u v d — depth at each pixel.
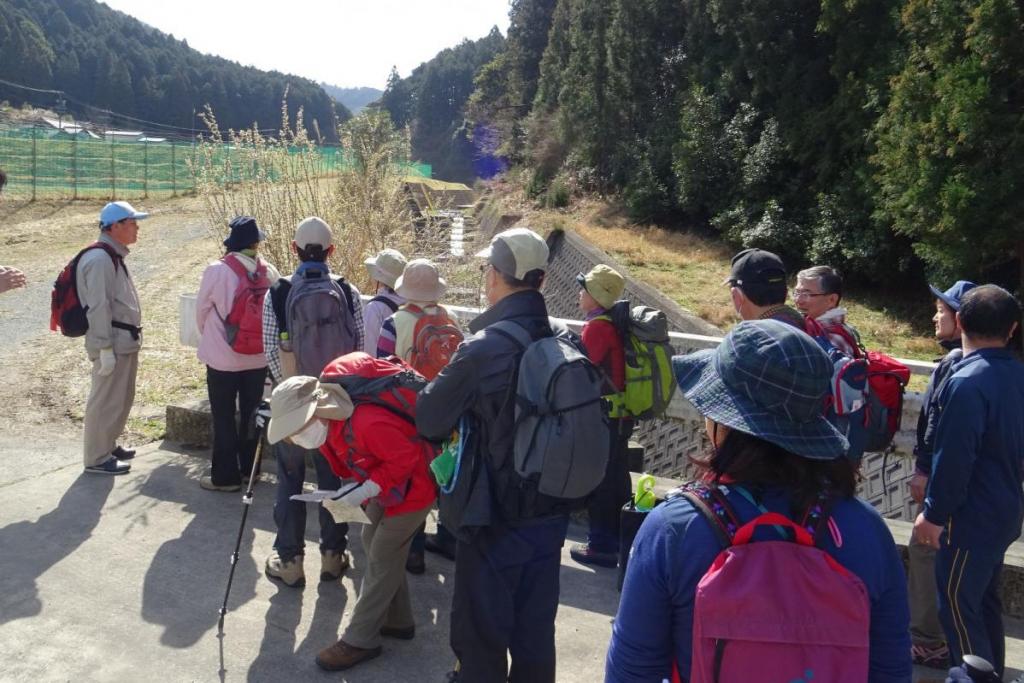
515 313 2.79
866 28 18.81
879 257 17.33
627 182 29.16
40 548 4.47
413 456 3.15
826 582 1.44
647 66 30.05
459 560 2.76
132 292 5.54
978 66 13.01
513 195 38.28
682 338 6.03
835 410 3.29
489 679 2.75
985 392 2.81
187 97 131.62
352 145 8.89
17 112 95.00
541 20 52.88
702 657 1.44
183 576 4.25
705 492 1.59
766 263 3.41
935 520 2.87
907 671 1.57
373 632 3.50
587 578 4.43
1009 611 4.11
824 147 20.33
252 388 5.32
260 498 5.27
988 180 12.62
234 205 7.94
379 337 4.14
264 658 3.57
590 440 2.59
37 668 3.43
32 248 18.52
